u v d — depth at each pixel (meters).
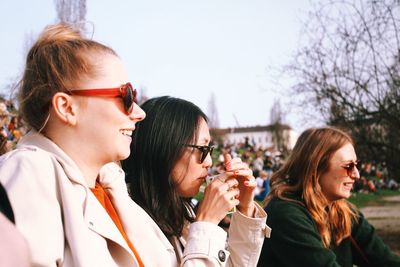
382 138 8.43
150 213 1.83
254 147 30.55
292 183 2.83
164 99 1.96
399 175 8.61
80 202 1.25
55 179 1.23
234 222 1.96
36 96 1.32
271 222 2.63
